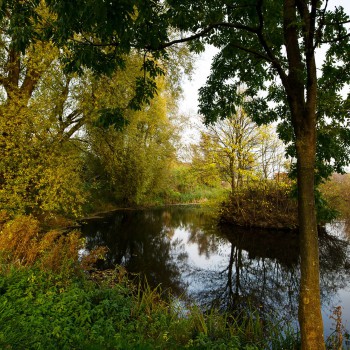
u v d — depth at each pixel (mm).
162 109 24844
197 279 9336
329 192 18141
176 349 4145
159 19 3623
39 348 3473
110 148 16406
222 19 3953
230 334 4824
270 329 5172
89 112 12422
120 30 3002
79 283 5895
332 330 5746
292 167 4742
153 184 29078
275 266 10805
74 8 2922
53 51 9812
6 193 10070
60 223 15445
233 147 16344
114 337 4074
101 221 19219
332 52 4410
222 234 16312
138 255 12016
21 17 3303
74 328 4121
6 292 4883
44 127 10555
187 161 19734
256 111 5867
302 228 3457
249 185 18250
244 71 5645
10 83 10867
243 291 8281
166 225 19609
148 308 5395
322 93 4254
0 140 9953
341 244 13922
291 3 3574
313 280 3383
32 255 6508
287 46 3590
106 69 4051
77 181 13055
